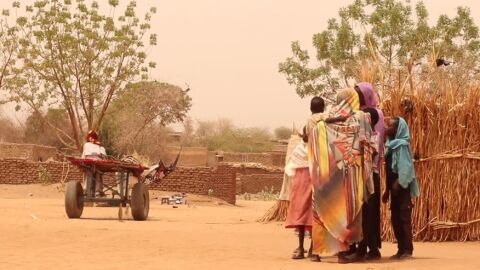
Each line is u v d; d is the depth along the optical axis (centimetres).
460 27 3203
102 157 1892
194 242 1190
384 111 1355
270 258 999
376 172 1027
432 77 1396
